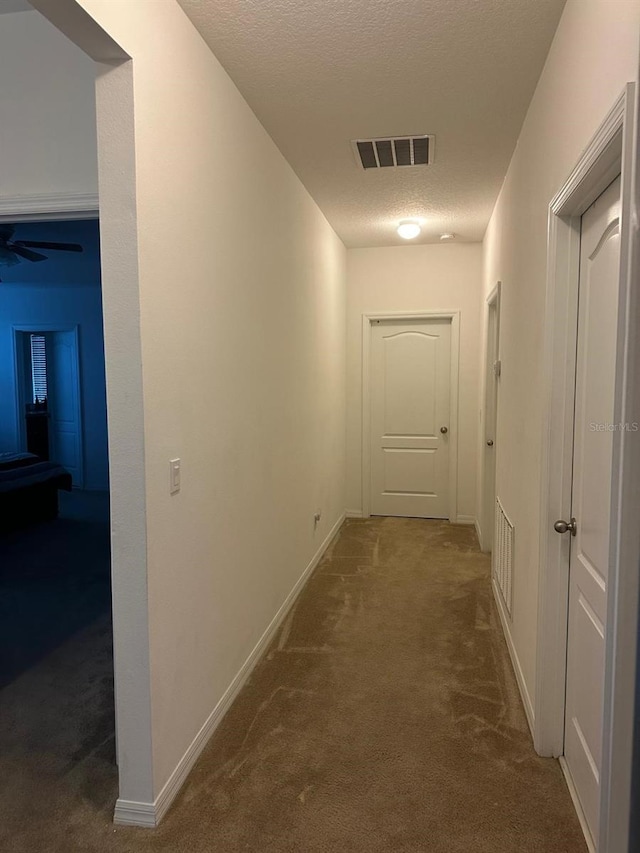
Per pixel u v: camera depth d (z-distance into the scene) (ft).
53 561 14.08
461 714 7.54
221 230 7.25
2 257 14.42
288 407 10.71
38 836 5.50
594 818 5.31
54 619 10.55
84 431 23.59
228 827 5.60
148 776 5.61
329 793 6.07
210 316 6.89
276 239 9.80
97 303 22.90
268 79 7.58
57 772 6.40
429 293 17.13
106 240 5.21
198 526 6.63
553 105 6.58
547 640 6.56
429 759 6.64
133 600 5.47
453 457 17.43
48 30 7.11
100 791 6.10
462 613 10.76
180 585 6.17
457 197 12.40
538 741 6.71
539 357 7.04
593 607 5.48
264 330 9.15
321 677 8.47
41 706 7.72
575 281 6.18
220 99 7.20
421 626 10.20
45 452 24.07
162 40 5.62
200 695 6.75
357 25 6.42
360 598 11.50
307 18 6.28
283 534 10.44
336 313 15.81
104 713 7.55
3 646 9.47
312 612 10.81
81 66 7.07
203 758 6.64
